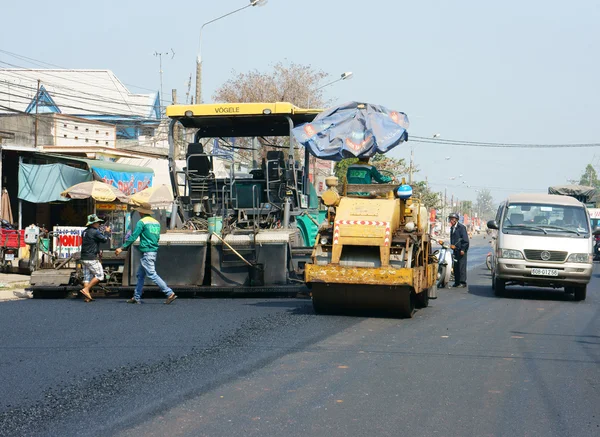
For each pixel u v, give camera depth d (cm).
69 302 1512
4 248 2372
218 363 867
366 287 1245
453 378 814
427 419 652
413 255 1308
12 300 1570
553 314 1468
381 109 1471
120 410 667
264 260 1556
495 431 621
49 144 3753
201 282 1562
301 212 1670
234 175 1694
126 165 3331
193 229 1672
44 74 5759
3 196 2747
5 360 884
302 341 1022
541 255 1802
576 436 613
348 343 1016
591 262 1788
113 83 5816
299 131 1449
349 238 1255
